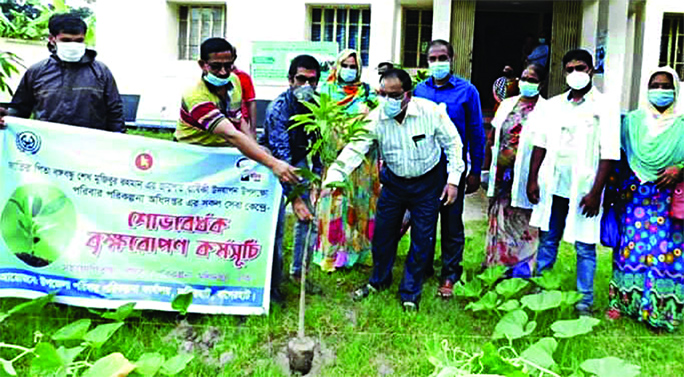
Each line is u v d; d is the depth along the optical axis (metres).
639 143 3.60
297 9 9.91
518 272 4.61
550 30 10.05
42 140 3.57
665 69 3.49
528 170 4.27
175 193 3.71
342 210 4.75
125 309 3.48
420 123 3.74
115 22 10.35
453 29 9.27
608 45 9.02
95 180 3.63
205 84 3.59
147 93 10.43
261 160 3.36
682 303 3.66
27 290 3.63
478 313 3.99
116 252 3.68
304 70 4.06
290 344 3.26
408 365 3.34
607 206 3.88
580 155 3.76
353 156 3.81
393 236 4.15
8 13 11.09
